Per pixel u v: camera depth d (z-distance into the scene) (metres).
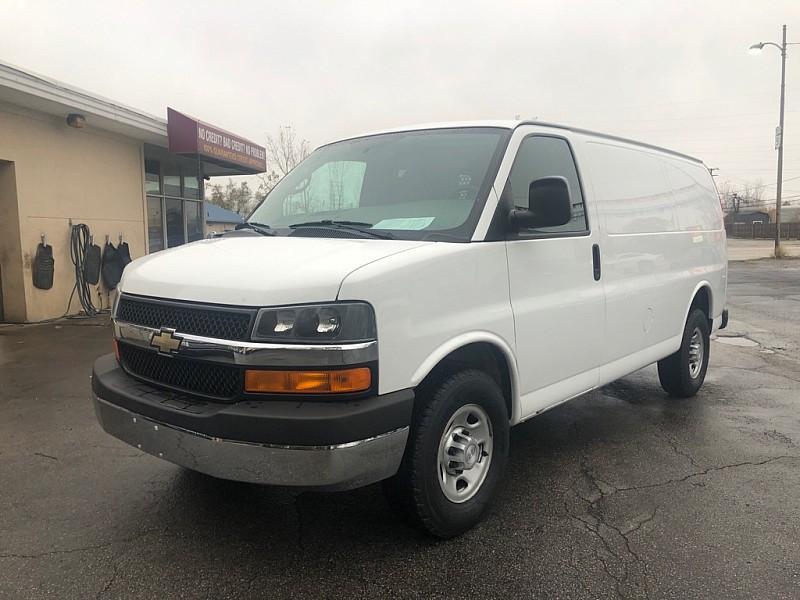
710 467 4.30
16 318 10.42
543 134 3.98
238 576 2.96
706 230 6.05
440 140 3.93
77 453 4.52
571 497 3.82
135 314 3.20
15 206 10.16
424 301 2.98
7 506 3.68
